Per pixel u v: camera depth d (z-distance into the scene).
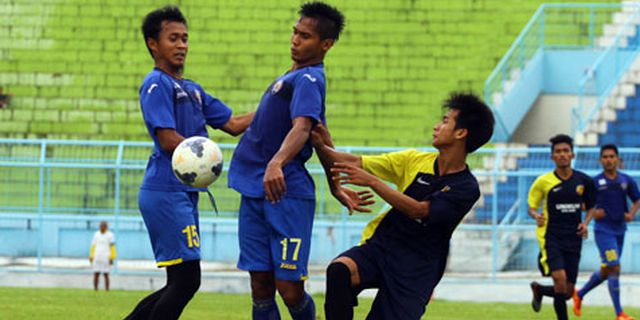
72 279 70.75
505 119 89.31
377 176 26.69
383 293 25.75
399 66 94.69
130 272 69.62
